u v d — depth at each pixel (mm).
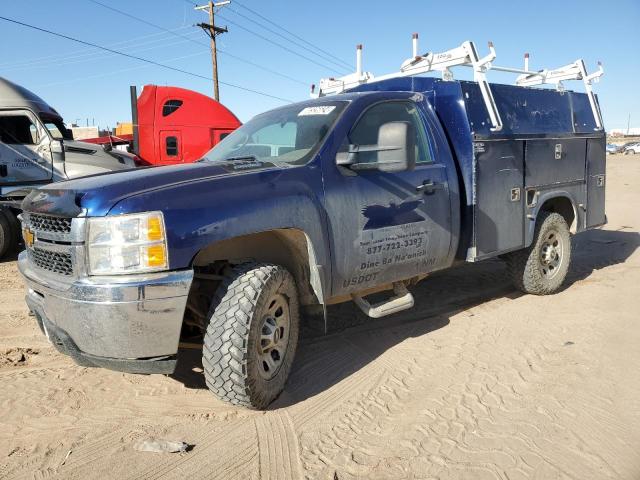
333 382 3891
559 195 5988
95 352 3035
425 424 3268
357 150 3844
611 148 55719
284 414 3426
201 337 3789
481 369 4031
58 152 9859
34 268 3494
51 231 3246
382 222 4102
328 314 5465
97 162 10172
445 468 2818
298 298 3922
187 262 3027
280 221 3416
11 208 9047
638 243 9258
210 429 3248
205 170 3463
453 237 4750
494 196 5055
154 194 3035
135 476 2787
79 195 3072
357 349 4516
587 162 6484
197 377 4008
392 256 4203
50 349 4648
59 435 3209
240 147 4516
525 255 5746
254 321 3209
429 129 4723
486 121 4984
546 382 3777
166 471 2828
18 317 5625
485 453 2945
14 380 3977
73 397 3699
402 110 4609
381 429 3229
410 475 2770
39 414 3467
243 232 3229
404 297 4477
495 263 7766
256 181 3428
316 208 3652
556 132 5906
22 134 9852
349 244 3867
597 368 3979
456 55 5043
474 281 6738
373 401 3584
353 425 3279
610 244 9258
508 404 3482
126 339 2955
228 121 13648
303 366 4184
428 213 4473
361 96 4336
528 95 5660
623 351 4281
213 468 2850
